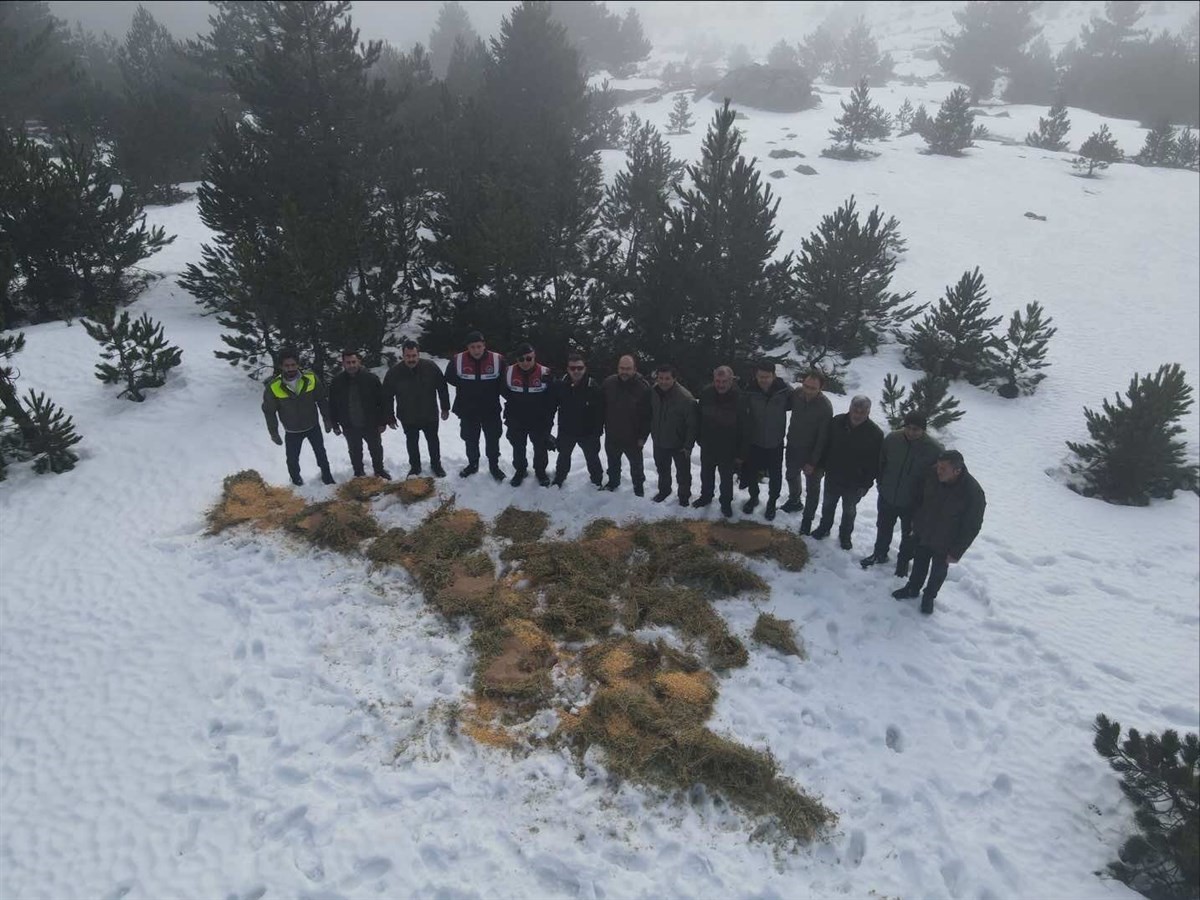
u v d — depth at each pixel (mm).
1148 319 19891
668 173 23891
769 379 8461
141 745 6086
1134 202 28359
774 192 28203
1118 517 11727
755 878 5246
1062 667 7676
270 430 8875
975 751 6473
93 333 11117
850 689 6965
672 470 10547
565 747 6078
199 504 9266
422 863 5223
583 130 27047
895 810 5871
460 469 10133
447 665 6859
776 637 7336
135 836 5395
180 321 14898
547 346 12758
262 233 14656
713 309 12117
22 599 7680
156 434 10797
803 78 44562
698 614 7543
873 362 17031
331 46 14945
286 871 5141
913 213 26625
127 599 7668
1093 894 5387
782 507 9633
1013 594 8852
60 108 28859
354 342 11953
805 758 6176
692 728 6223
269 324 11930
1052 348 18312
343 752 6027
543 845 5352
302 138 14883
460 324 13180
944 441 13703
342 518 8758
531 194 17609
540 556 8242
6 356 9938
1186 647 8336
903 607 8094
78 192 14227
